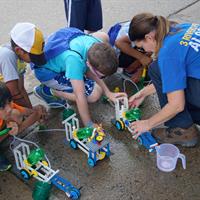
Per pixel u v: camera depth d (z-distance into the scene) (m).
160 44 1.77
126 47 2.52
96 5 2.80
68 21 2.81
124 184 1.86
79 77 2.07
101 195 1.81
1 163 1.93
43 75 2.29
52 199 1.79
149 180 1.88
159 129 2.13
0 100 1.76
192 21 3.31
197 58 1.76
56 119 2.30
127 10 3.57
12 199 1.80
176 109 1.82
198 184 1.85
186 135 2.04
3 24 3.42
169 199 1.78
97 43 2.01
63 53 2.13
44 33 3.26
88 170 1.94
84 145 1.95
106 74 1.97
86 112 2.10
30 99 2.48
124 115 2.13
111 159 2.00
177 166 1.95
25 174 1.87
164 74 1.76
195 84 1.85
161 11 3.51
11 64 2.04
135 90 2.55
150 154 2.02
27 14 3.60
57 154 2.04
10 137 2.14
